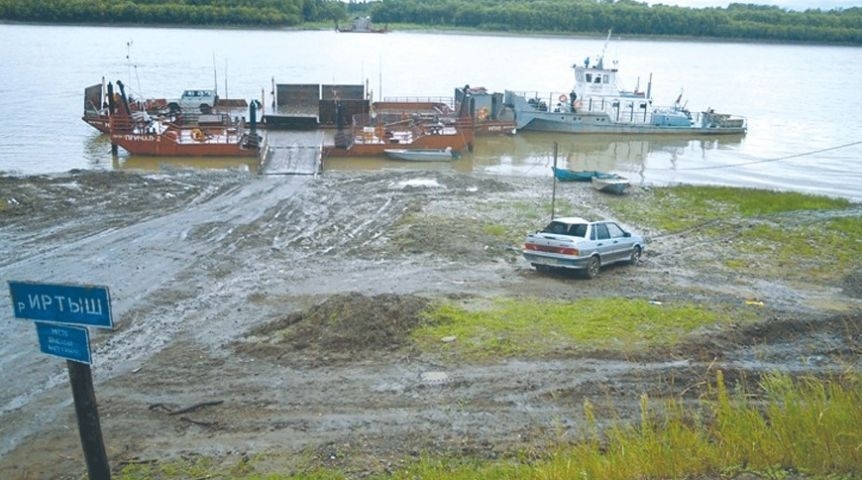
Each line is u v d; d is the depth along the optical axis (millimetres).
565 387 13328
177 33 171375
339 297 17469
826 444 8422
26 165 39906
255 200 30766
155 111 54219
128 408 12422
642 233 27781
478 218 28781
